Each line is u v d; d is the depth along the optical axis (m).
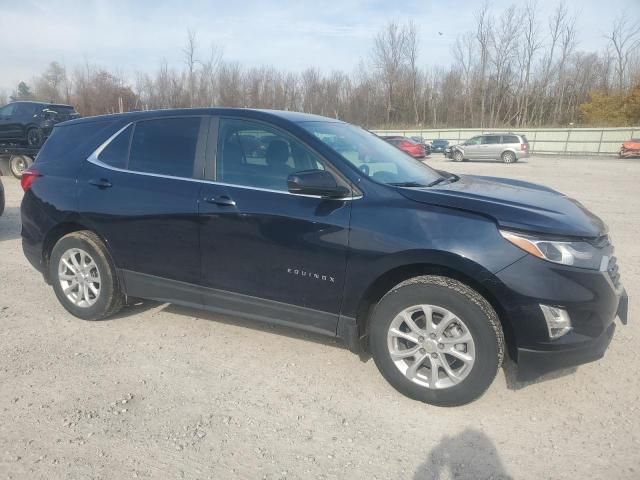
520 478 2.48
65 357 3.63
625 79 53.69
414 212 2.99
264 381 3.34
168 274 3.81
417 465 2.57
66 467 2.51
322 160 3.30
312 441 2.75
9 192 12.04
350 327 3.22
